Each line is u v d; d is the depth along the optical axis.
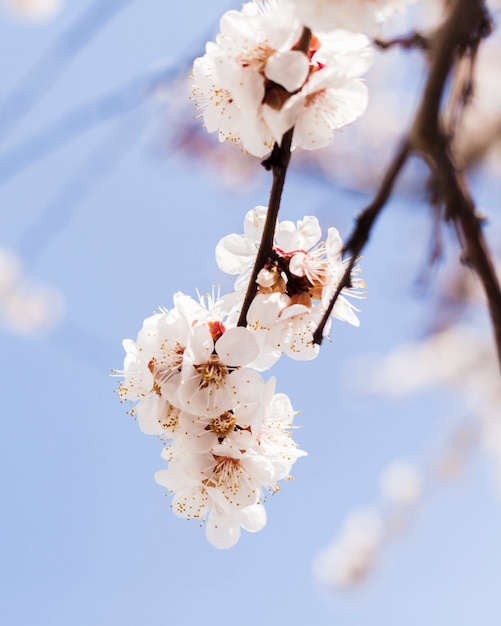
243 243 0.51
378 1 0.48
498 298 0.51
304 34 0.48
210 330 0.50
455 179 0.51
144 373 0.50
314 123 0.49
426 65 0.52
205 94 0.50
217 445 0.50
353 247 0.50
